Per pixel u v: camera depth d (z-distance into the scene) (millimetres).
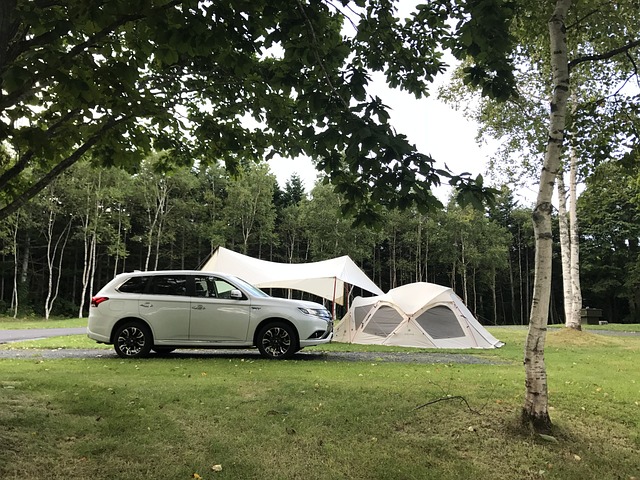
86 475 3289
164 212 37375
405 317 12742
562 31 4645
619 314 47406
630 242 41938
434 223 41906
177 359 8742
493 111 14758
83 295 34312
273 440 3998
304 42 3941
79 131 5254
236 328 9031
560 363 9211
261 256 46344
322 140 3660
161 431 4102
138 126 6117
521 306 49062
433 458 3816
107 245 39281
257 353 10109
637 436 4594
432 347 12141
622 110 6773
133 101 4293
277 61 5484
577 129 7164
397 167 3340
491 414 4812
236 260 14461
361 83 4082
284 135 6309
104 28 3482
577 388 6289
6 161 5285
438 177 3342
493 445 4129
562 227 15469
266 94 5723
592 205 11141
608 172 8625
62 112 5059
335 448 3881
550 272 4539
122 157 6047
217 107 6613
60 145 5277
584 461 3943
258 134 6578
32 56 3266
